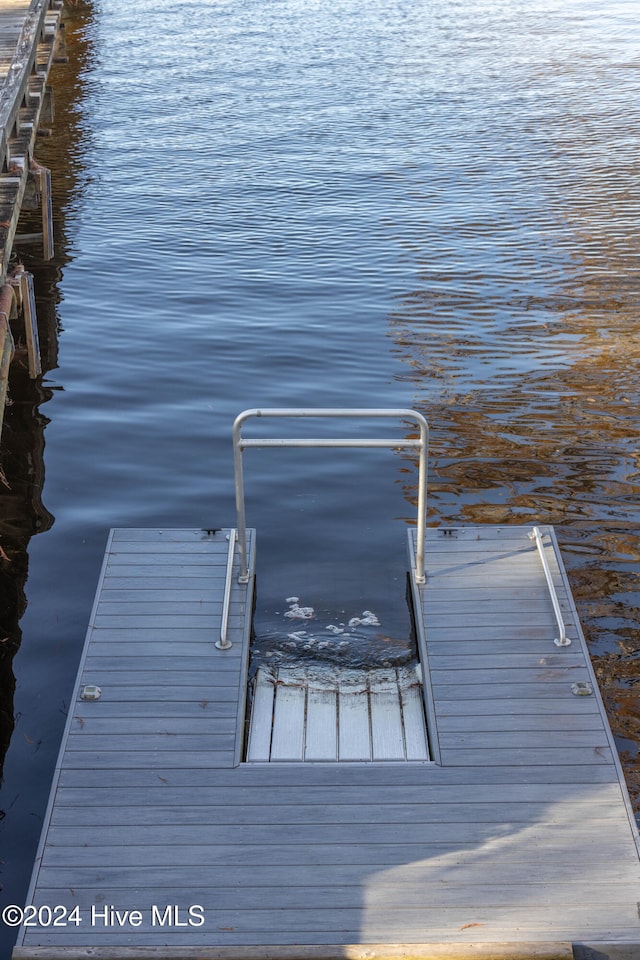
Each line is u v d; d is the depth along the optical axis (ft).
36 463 27.91
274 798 14.83
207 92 76.13
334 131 66.33
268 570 22.75
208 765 15.42
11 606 21.93
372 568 22.85
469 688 16.93
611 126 66.23
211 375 33.40
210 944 12.71
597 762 15.43
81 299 40.37
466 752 15.62
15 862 15.92
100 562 23.52
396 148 62.59
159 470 27.55
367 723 16.70
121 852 13.97
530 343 35.91
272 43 92.43
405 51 89.10
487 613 18.67
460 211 51.39
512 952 12.46
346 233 48.39
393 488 26.50
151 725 16.17
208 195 54.19
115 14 105.70
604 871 13.64
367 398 31.73
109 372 33.60
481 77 79.97
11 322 37.91
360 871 13.66
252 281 42.27
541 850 13.93
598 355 34.73
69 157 60.95
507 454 28.09
